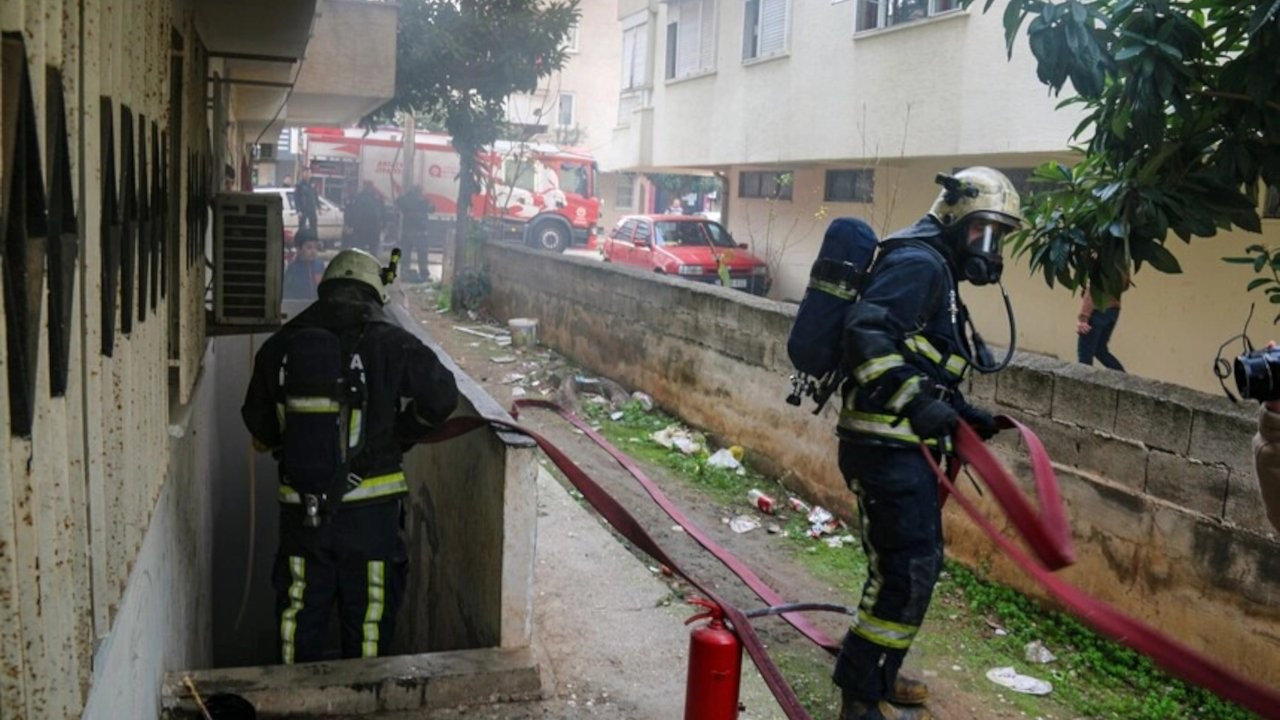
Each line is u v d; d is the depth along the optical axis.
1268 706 1.59
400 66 16.36
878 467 3.45
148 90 3.62
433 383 4.23
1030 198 5.55
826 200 19.28
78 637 2.32
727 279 18.08
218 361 9.62
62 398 2.12
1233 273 10.59
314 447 4.06
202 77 6.65
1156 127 4.79
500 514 4.15
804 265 19.95
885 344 3.33
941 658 4.95
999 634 5.22
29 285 1.88
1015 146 12.84
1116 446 5.00
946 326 3.52
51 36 2.06
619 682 4.08
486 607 4.37
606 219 40.34
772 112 18.64
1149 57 4.70
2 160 1.74
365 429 4.16
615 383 11.12
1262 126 4.79
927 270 3.45
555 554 5.46
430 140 28.69
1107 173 5.33
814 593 5.77
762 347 8.09
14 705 1.79
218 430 9.48
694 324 9.30
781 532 6.83
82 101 2.39
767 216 21.36
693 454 8.61
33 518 1.88
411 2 16.19
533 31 16.67
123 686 2.91
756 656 3.08
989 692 4.61
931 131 14.34
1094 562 5.11
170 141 4.52
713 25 21.05
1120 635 1.85
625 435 9.24
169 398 4.86
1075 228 5.24
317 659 4.19
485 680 3.90
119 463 2.90
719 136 20.81
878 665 3.48
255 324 6.18
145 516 3.42
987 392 5.72
